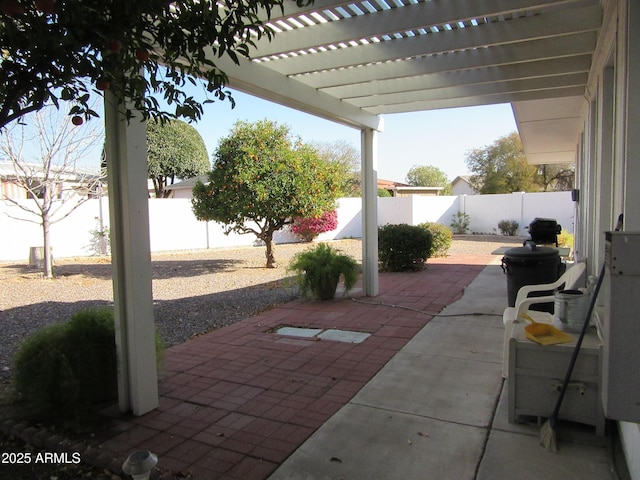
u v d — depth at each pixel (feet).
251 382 13.20
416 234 33.88
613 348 5.71
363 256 25.16
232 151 33.58
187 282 33.12
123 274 11.16
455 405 11.23
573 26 13.04
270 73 15.97
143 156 11.09
